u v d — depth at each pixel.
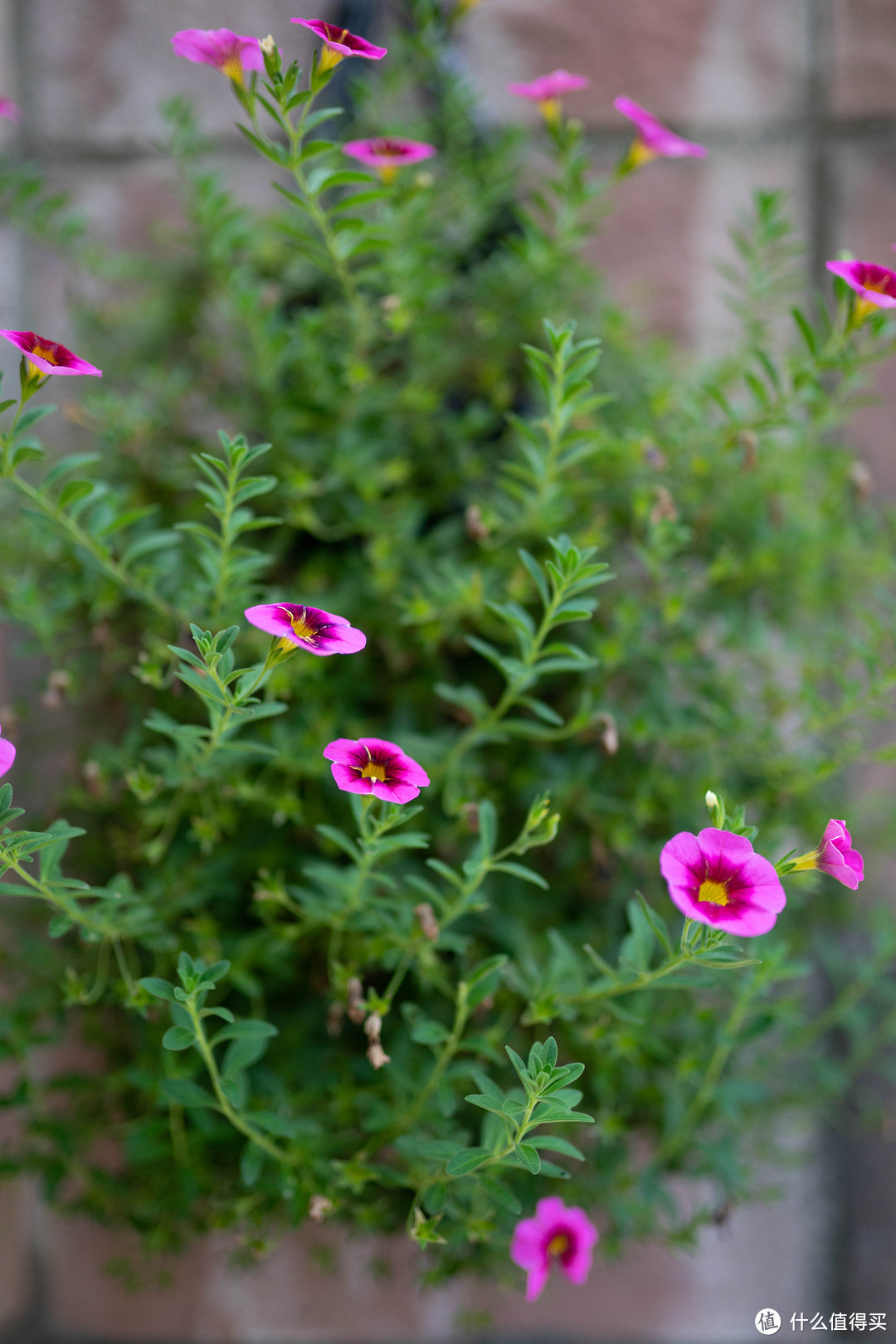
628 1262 0.98
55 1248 0.97
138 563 0.85
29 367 0.76
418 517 0.87
